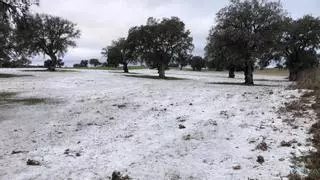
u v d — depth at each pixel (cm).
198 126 1231
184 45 5159
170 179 789
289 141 971
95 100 1958
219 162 877
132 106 1702
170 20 5100
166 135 1140
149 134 1161
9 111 1666
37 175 838
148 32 5109
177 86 2788
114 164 895
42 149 1040
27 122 1412
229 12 3453
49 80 3638
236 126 1195
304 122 1144
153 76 5241
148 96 2053
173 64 5325
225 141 1041
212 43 3544
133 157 943
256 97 1781
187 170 838
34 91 2508
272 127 1135
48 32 6319
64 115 1539
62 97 2141
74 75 4681
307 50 5688
